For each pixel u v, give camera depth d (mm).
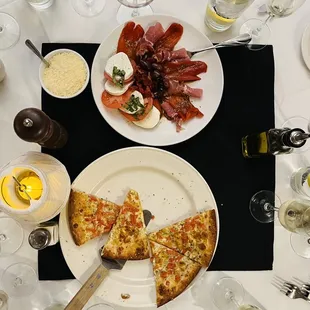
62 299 1212
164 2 1266
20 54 1222
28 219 1019
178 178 1217
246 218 1262
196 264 1186
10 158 1207
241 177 1268
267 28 1284
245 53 1276
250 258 1252
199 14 1277
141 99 1161
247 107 1278
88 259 1200
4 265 1200
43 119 1027
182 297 1237
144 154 1187
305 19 1288
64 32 1237
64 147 1224
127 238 1195
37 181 1018
